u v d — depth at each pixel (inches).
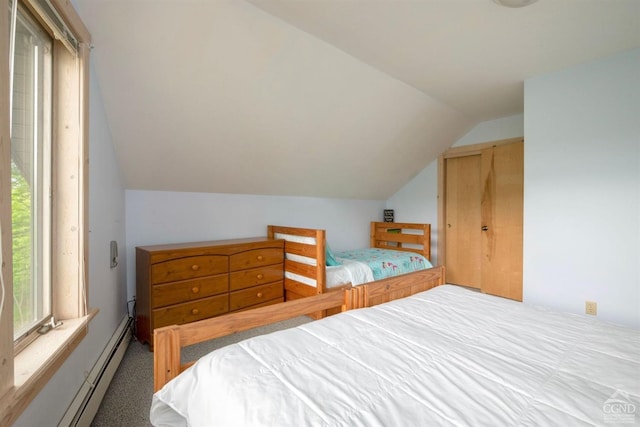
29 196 46.9
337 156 133.7
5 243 31.3
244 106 92.7
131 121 84.4
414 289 78.5
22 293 44.6
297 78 90.9
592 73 93.4
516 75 104.0
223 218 126.8
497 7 67.9
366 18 72.5
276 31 75.5
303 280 113.3
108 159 82.0
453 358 39.6
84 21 61.8
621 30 77.0
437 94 120.6
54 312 52.8
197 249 97.0
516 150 135.9
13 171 43.1
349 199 175.6
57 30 46.9
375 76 101.3
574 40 81.9
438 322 52.5
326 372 35.7
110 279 82.7
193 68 77.6
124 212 102.5
